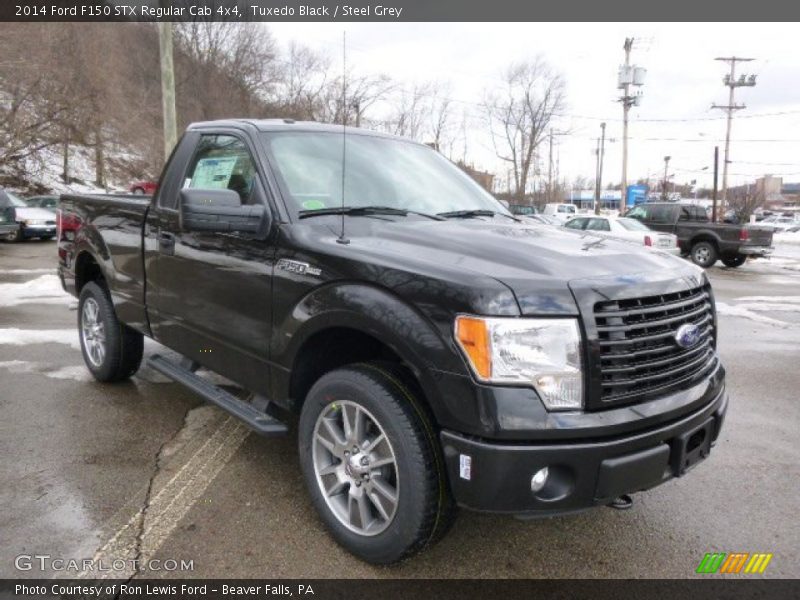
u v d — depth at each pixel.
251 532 2.95
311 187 3.37
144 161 37.44
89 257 5.10
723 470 3.87
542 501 2.31
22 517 3.02
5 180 29.38
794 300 11.72
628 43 36.94
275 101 32.88
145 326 4.28
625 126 37.16
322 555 2.79
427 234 2.97
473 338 2.28
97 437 3.98
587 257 2.70
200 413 4.43
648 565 2.83
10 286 10.00
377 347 2.96
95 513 3.08
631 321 2.46
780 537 3.09
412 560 2.79
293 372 3.02
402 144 4.28
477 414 2.27
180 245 3.76
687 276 2.82
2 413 4.34
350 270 2.69
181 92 39.28
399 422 2.50
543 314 2.29
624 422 2.36
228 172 3.65
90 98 30.83
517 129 59.19
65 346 6.16
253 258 3.19
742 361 6.74
